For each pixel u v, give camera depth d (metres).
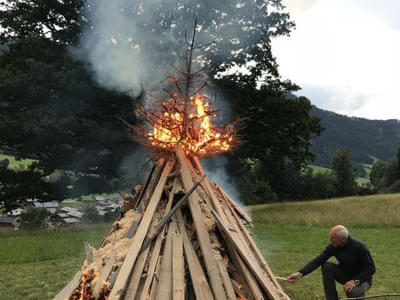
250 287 3.66
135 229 4.05
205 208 4.31
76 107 20.55
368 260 4.75
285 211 20.78
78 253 10.88
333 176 66.81
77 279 3.66
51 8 21.30
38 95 19.58
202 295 3.38
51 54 20.25
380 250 11.34
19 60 20.59
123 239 3.97
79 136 20.61
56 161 21.50
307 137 25.59
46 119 18.83
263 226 16.81
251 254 4.11
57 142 20.33
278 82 25.05
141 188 5.06
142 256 3.67
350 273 4.88
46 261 9.77
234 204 5.02
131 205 5.03
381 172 83.50
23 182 22.84
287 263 9.37
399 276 8.20
